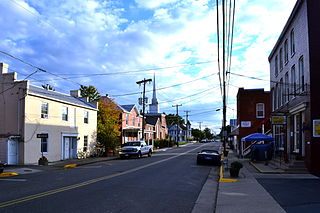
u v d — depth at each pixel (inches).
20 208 304.2
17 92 869.2
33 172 691.4
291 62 763.4
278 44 930.1
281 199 351.9
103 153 1306.6
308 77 606.9
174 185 479.8
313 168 587.2
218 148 2185.0
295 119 745.6
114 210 301.9
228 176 587.5
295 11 697.6
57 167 805.2
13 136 832.9
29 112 873.5
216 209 310.2
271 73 1062.4
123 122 1742.1
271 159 909.2
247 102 1384.1
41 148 927.0
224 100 984.3
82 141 1176.2
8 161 824.3
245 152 1258.6
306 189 420.8
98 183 482.3
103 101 1545.3
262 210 300.2
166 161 989.2
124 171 672.4
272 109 1039.0
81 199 351.9
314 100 591.8
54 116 995.9
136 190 421.4
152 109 3100.4
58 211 293.1
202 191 442.0
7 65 911.0
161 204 337.4
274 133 1000.2
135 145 1235.2
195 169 753.0
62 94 1153.4
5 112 877.2
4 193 391.5
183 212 305.7
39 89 1004.6
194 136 4997.5
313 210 294.7
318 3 611.8
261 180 523.5
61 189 420.8
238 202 343.3
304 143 647.8
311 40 604.4
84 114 1206.3
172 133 4052.7
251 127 1363.2
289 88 784.9
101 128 1318.9
